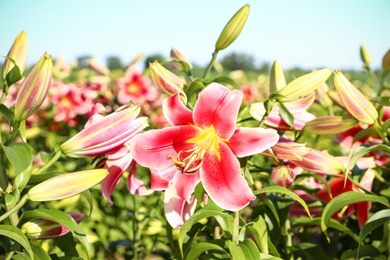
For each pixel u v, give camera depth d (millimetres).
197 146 570
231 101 549
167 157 572
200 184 571
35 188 519
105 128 558
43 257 550
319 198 772
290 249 804
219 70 2650
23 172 527
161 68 664
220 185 551
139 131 573
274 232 781
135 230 1152
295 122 716
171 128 569
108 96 1892
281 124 689
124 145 596
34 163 1027
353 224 917
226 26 685
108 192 604
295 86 601
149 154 566
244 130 549
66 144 558
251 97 2221
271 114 688
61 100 1839
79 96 1846
